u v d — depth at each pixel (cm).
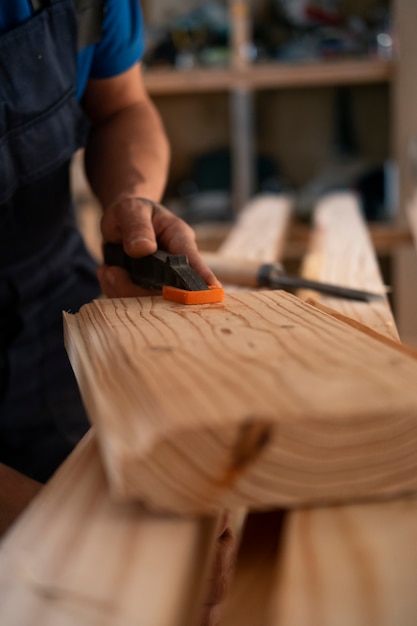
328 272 153
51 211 127
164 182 130
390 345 63
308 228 265
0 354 128
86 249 150
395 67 311
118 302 84
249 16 361
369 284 141
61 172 124
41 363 133
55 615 40
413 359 56
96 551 45
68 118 117
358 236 196
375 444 47
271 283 133
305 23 345
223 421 45
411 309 318
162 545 45
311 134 383
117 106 136
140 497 47
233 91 331
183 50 332
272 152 388
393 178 338
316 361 56
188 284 83
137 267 100
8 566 44
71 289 141
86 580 42
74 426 127
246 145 339
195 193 375
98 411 52
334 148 381
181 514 48
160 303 83
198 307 79
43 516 49
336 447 47
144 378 54
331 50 323
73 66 114
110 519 48
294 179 389
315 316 72
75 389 134
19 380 129
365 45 328
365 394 48
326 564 43
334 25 342
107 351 64
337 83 369
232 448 46
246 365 56
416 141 303
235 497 47
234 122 335
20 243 125
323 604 40
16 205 118
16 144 109
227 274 138
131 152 129
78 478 53
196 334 66
